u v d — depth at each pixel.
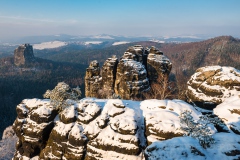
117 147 26.50
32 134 31.83
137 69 57.97
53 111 32.84
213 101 36.47
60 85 33.00
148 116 28.06
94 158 27.20
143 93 57.31
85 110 30.97
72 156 28.38
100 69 72.25
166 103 31.09
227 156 19.17
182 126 24.59
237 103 30.44
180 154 18.58
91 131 28.66
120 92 59.12
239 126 26.33
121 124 27.20
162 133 25.86
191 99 40.16
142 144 26.70
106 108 30.56
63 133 29.75
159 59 62.56
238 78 36.22
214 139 21.97
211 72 38.84
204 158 18.50
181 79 91.94
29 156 31.72
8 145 52.50
